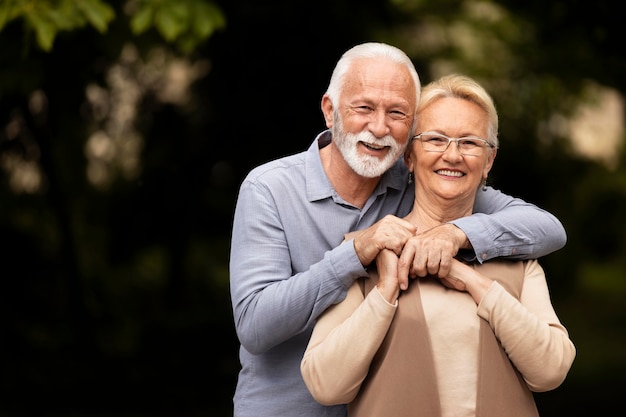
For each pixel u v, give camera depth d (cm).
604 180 1678
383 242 265
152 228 1007
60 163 935
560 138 1235
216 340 955
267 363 300
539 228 284
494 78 970
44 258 955
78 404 793
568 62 816
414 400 261
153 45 671
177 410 797
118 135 973
